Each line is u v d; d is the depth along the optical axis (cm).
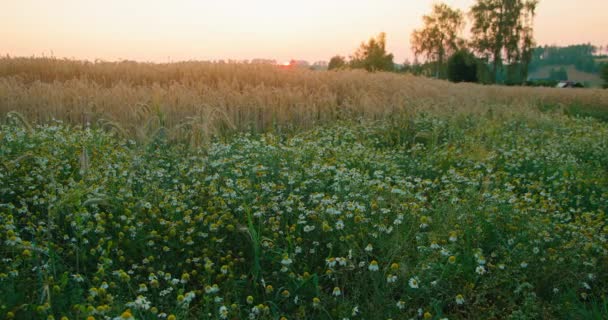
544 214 484
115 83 1623
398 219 404
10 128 664
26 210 411
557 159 775
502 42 6444
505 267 360
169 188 509
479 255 352
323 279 366
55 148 585
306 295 346
